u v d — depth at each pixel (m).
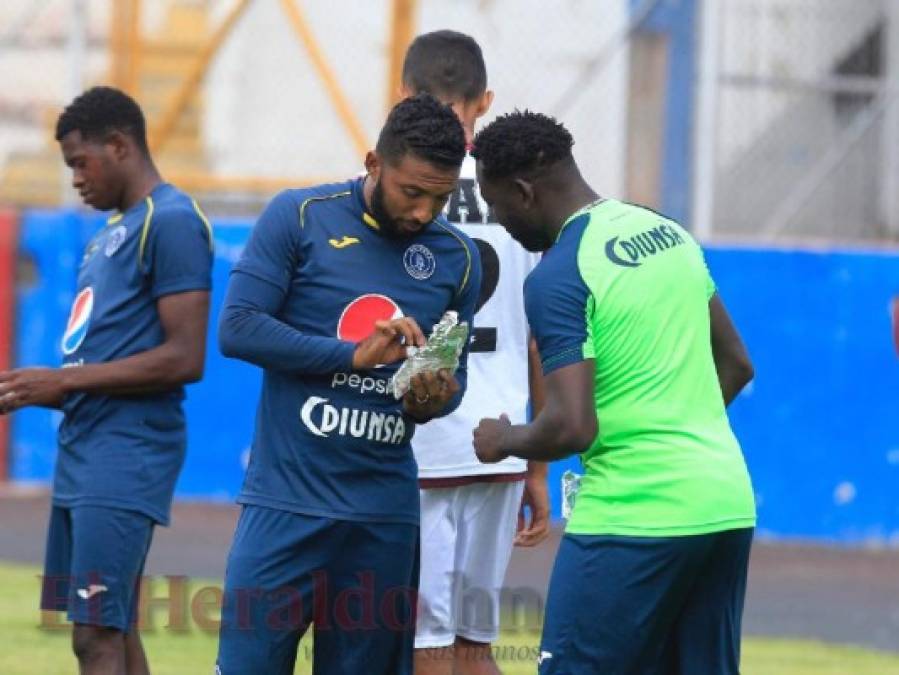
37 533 37.28
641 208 15.88
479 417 18.72
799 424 38.53
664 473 15.01
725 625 15.65
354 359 15.16
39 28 47.03
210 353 40.75
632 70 42.09
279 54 41.84
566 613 15.19
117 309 18.17
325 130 41.62
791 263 38.53
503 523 19.31
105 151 18.53
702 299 15.67
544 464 19.89
